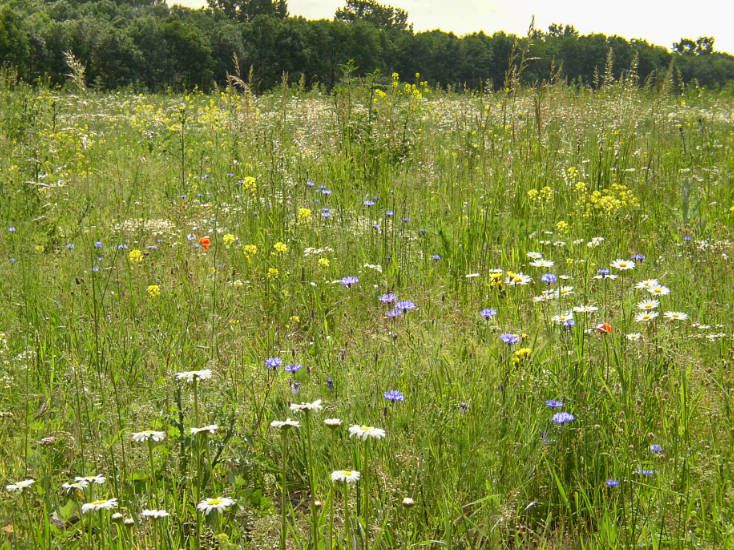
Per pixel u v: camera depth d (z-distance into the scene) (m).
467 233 5.98
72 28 58.47
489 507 2.73
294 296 5.04
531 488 2.97
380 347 3.99
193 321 4.59
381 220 6.33
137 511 2.66
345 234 6.04
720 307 4.49
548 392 3.40
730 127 13.02
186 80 66.31
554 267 5.25
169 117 13.62
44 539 2.50
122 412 3.37
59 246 6.30
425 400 3.32
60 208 7.16
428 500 2.80
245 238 6.32
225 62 76.19
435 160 8.91
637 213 6.56
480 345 3.91
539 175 7.61
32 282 5.21
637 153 8.65
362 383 3.52
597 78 10.64
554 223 6.49
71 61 9.57
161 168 9.22
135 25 68.56
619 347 3.63
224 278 5.36
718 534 2.51
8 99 11.27
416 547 2.54
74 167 8.98
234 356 4.01
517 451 3.04
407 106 10.59
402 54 96.00
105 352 4.05
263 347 4.28
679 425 3.17
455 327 4.29
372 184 7.98
